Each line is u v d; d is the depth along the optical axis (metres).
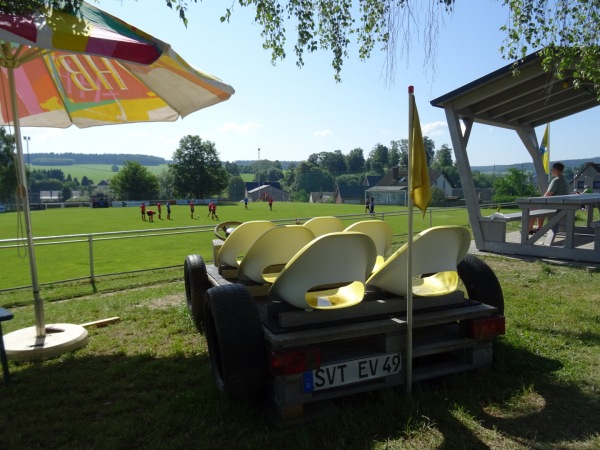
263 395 3.04
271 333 2.77
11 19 2.82
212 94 4.69
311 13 6.93
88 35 3.04
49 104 5.60
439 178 74.12
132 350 4.30
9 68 4.20
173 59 3.70
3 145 58.50
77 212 46.22
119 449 2.62
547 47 6.73
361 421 2.79
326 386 2.80
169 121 5.82
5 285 8.77
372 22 6.85
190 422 2.85
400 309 3.23
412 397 3.08
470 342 3.34
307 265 2.76
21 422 2.96
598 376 3.38
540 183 11.88
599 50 6.48
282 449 2.55
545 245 8.80
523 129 11.55
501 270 7.66
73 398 3.29
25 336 4.50
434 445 2.55
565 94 9.65
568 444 2.53
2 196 61.09
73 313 5.68
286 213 36.69
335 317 3.00
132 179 91.00
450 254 3.23
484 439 2.61
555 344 4.02
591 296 5.73
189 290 5.39
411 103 2.87
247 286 3.80
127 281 8.04
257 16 6.87
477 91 8.93
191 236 17.72
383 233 4.19
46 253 13.43
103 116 5.82
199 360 3.96
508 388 3.20
